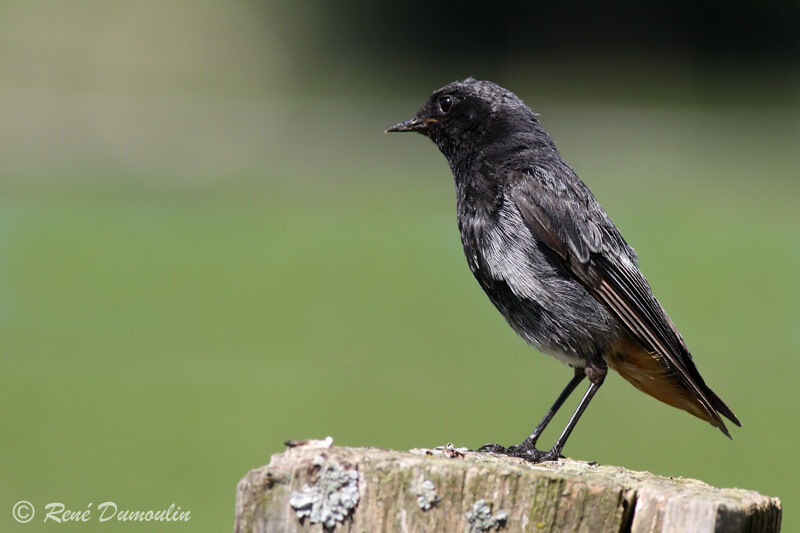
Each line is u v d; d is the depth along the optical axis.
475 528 4.36
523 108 7.21
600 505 4.37
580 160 31.41
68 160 31.67
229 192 28.30
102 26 43.50
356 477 4.40
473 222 6.91
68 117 35.75
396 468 4.39
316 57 45.12
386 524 4.37
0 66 40.44
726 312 17.16
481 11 46.44
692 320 16.94
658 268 20.30
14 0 44.19
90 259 20.67
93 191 27.66
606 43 46.44
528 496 4.37
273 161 32.62
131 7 44.97
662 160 31.61
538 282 6.64
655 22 47.12
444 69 46.25
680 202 26.03
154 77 41.31
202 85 41.56
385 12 46.62
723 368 14.57
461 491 4.38
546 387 13.74
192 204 26.47
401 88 43.59
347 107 39.41
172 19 44.09
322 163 32.75
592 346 6.64
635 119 37.78
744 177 29.16
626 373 6.81
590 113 38.53
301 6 45.31
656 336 6.60
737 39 47.41
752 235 22.73
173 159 32.44
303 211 25.70
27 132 33.84
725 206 25.59
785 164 31.05
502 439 11.36
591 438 12.09
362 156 33.72
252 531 4.39
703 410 6.66
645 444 11.86
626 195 26.78
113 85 40.84
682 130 36.31
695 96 42.56
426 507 4.37
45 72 39.84
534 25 47.06
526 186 6.73
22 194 26.86
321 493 4.38
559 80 44.81
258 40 45.47
